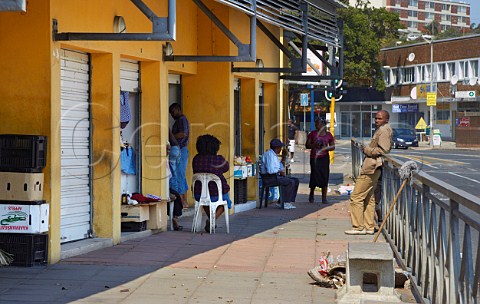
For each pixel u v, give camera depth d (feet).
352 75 255.09
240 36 61.05
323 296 31.30
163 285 32.73
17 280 32.86
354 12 255.29
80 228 40.91
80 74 40.47
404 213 37.96
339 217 58.80
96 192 41.73
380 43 285.43
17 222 35.01
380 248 30.55
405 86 291.38
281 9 56.39
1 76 35.68
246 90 66.64
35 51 35.27
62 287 31.78
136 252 40.16
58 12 35.86
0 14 35.50
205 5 52.29
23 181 34.76
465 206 21.53
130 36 34.40
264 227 52.13
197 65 58.90
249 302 30.17
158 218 47.26
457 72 270.26
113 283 32.86
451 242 24.00
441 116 275.39
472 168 131.64
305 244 44.68
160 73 48.37
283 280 34.24
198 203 48.16
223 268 36.76
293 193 65.00
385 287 29.68
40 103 35.32
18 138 34.73
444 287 25.52
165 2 50.34
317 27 64.80
